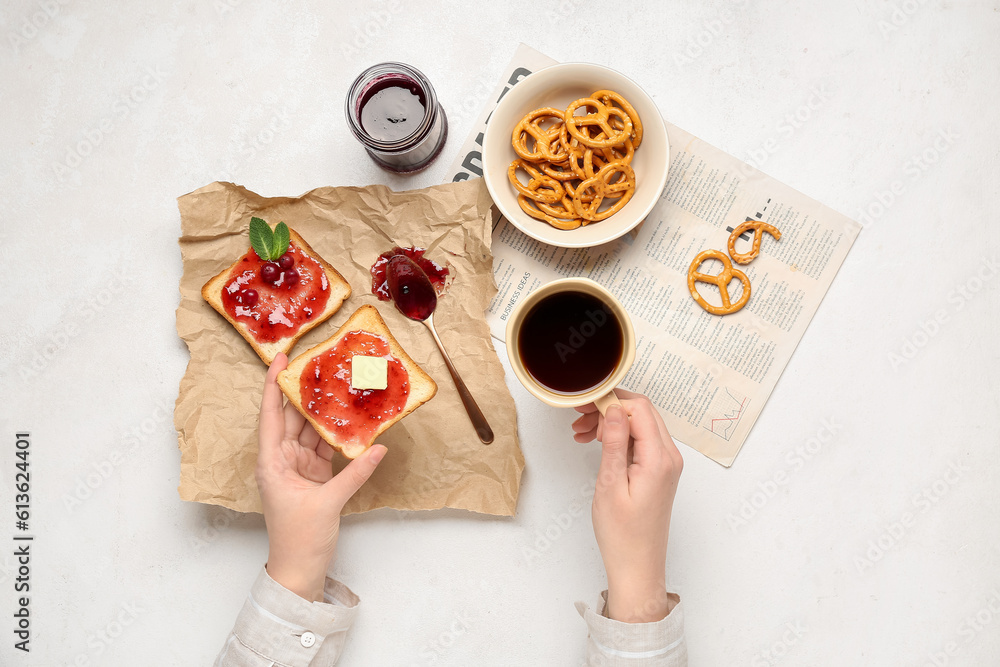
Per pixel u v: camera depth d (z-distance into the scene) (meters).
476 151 0.79
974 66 0.79
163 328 0.79
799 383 0.78
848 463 0.78
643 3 0.79
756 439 0.78
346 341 0.72
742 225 0.77
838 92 0.79
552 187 0.75
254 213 0.76
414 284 0.75
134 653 0.78
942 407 0.78
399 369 0.72
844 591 0.78
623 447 0.67
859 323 0.78
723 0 0.79
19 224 0.80
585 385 0.69
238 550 0.78
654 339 0.78
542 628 0.78
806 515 0.78
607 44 0.79
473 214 0.75
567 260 0.78
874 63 0.79
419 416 0.76
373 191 0.75
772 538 0.78
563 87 0.75
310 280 0.75
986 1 0.79
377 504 0.76
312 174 0.79
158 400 0.79
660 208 0.78
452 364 0.75
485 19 0.79
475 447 0.76
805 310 0.78
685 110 0.79
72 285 0.79
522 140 0.75
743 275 0.77
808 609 0.78
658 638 0.66
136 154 0.79
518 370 0.67
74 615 0.78
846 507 0.78
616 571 0.68
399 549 0.78
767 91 0.79
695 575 0.78
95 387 0.79
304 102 0.79
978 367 0.78
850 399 0.78
